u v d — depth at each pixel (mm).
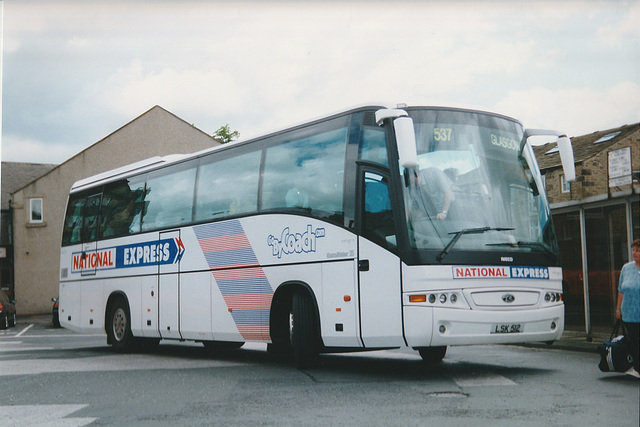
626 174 15289
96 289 16422
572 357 12883
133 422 6969
